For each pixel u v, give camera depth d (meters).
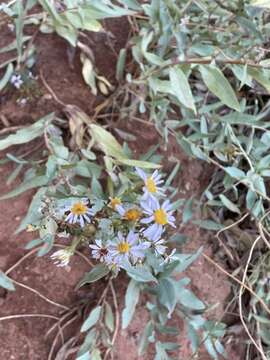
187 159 0.39
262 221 0.39
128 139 0.39
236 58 0.36
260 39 0.36
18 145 0.37
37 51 0.40
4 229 0.36
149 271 0.33
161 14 0.36
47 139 0.36
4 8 0.36
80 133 0.37
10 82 0.39
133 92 0.38
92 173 0.36
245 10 0.35
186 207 0.38
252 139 0.38
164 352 0.36
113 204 0.32
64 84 0.39
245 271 0.37
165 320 0.36
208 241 0.39
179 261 0.34
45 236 0.33
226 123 0.37
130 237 0.31
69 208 0.32
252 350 0.39
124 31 0.41
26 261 0.36
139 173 0.32
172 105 0.40
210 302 0.38
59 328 0.36
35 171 0.36
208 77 0.35
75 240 0.33
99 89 0.40
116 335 0.36
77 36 0.39
